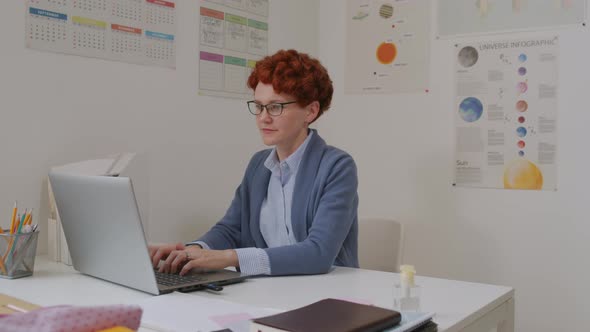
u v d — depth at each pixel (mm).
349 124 2906
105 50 1915
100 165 1697
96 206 1270
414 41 2711
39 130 1732
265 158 1887
